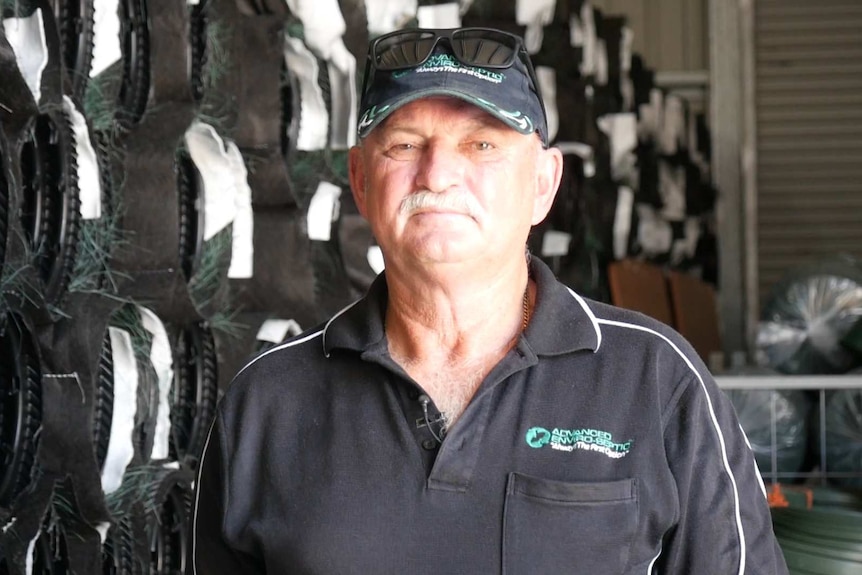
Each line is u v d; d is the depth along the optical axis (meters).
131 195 2.07
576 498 1.33
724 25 6.98
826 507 2.59
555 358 1.41
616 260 4.87
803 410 3.51
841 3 6.93
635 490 1.35
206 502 1.49
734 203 6.98
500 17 3.78
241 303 2.50
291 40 2.54
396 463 1.37
